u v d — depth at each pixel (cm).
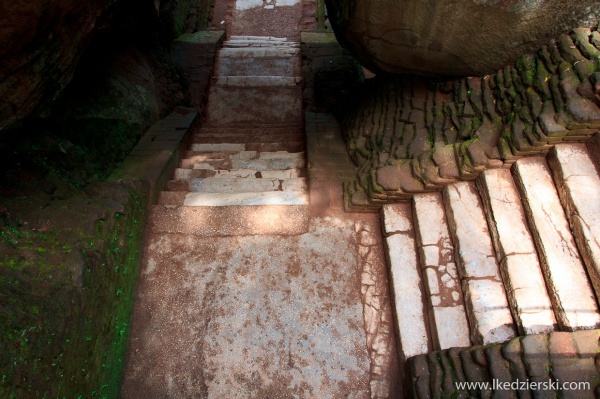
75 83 361
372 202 318
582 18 250
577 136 249
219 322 272
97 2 240
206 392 247
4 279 186
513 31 266
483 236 261
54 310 188
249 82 688
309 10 941
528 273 229
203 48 736
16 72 198
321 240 312
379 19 297
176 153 414
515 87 280
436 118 331
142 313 278
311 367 255
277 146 489
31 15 177
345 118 460
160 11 671
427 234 282
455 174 289
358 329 270
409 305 264
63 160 287
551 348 181
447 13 266
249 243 310
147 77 477
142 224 312
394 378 253
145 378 253
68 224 238
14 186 246
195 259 303
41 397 172
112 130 371
